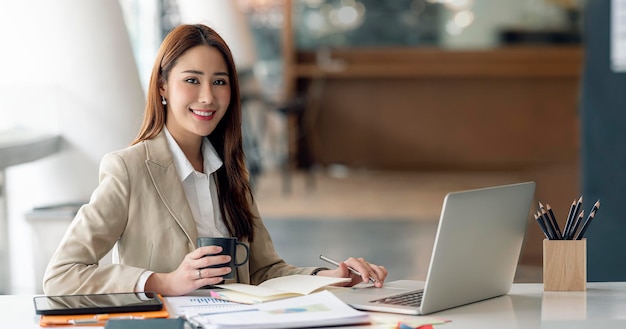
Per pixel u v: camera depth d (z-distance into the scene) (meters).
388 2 12.52
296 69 12.45
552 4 12.38
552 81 12.49
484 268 2.28
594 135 5.71
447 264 2.13
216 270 2.26
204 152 2.63
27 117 5.39
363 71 12.39
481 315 2.15
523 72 12.35
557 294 2.40
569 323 2.05
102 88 5.40
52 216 4.94
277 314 2.01
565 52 12.30
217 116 2.53
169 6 8.98
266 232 2.79
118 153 2.49
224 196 2.66
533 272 5.34
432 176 11.87
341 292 2.37
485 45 12.48
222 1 11.66
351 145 12.75
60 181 5.43
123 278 2.30
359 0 12.55
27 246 5.51
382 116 12.68
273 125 12.70
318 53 12.61
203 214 2.59
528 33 12.42
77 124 5.39
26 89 5.38
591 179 5.71
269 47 12.92
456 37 12.50
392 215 8.66
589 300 2.29
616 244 5.62
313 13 12.60
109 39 5.43
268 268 2.77
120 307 2.07
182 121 2.51
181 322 1.92
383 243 7.20
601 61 5.69
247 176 2.71
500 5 12.44
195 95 2.49
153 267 2.46
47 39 5.37
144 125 2.56
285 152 12.69
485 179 11.40
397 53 12.52
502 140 12.57
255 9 13.04
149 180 2.47
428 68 12.40
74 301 2.14
